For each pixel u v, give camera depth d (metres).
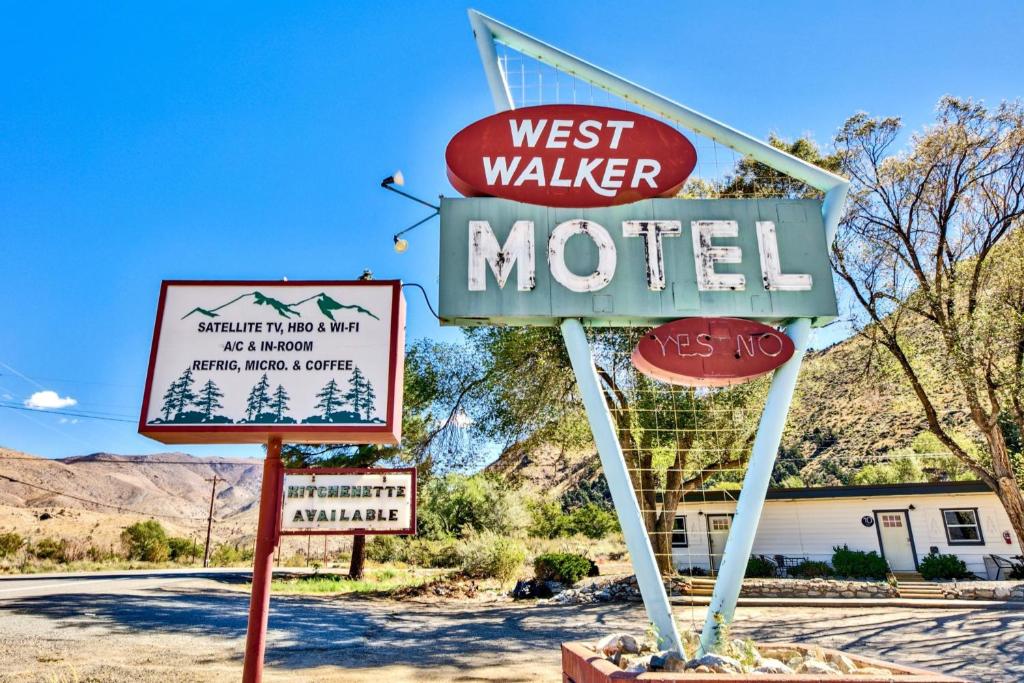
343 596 19.47
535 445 17.64
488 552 22.52
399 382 5.53
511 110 6.42
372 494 5.25
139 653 8.98
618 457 5.58
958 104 15.53
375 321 5.48
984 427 14.96
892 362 16.58
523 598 18.30
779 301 6.17
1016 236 14.12
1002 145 14.87
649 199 6.35
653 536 16.53
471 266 6.02
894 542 20.61
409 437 18.95
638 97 6.93
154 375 5.27
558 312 5.96
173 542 49.72
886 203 16.19
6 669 7.71
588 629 11.80
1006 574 18.92
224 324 5.41
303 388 5.28
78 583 21.28
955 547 19.89
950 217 15.37
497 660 8.98
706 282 6.14
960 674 7.66
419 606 16.81
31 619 11.77
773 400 5.87
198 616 13.05
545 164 6.30
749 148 6.70
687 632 5.64
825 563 20.89
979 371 14.34
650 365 5.77
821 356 18.78
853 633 10.73
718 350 5.85
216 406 5.21
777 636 10.59
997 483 15.04
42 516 65.75
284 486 5.25
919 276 15.44
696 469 16.83
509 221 6.18
